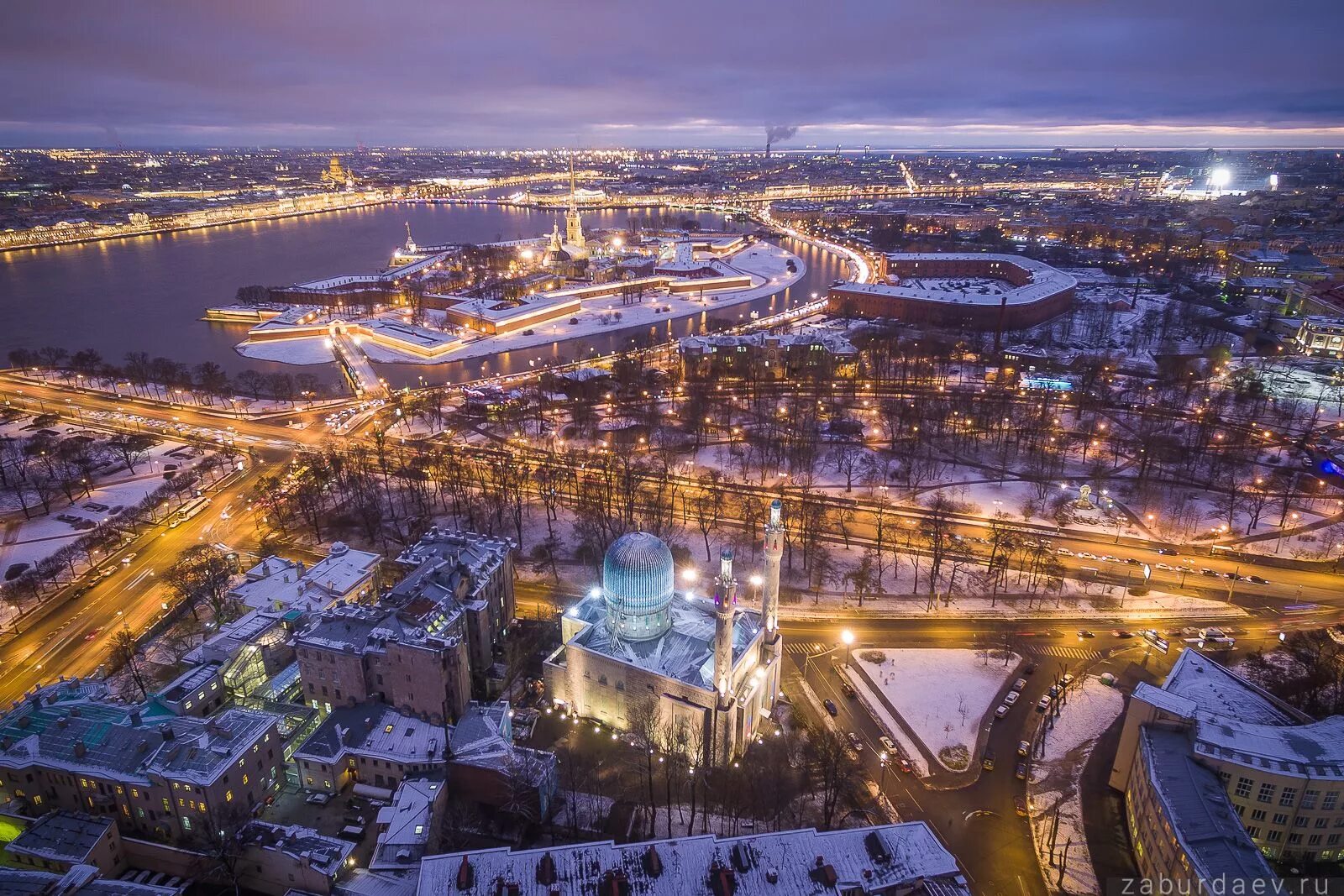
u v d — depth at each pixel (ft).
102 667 538.06
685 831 411.54
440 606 491.31
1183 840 347.56
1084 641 574.97
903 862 334.65
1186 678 475.31
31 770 407.85
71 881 339.57
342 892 360.48
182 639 561.43
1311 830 383.45
